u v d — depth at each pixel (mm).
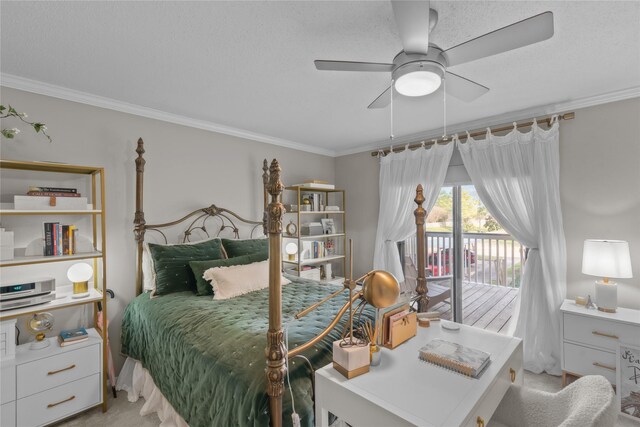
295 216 4195
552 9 1459
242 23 1553
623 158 2443
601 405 997
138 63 1958
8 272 2135
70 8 1426
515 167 2869
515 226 2893
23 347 2010
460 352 1297
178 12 1465
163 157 2926
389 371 1218
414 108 2807
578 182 2635
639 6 1423
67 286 2367
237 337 1637
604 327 2215
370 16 1502
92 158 2506
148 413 2084
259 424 1189
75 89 2357
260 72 2088
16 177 2172
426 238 3693
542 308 2703
